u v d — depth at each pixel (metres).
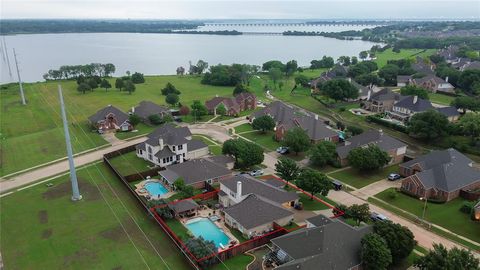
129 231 61.44
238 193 66.50
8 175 84.25
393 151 90.19
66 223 64.12
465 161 80.06
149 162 91.19
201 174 78.12
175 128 101.69
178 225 62.81
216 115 136.75
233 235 60.34
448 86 160.50
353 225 62.50
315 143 100.62
